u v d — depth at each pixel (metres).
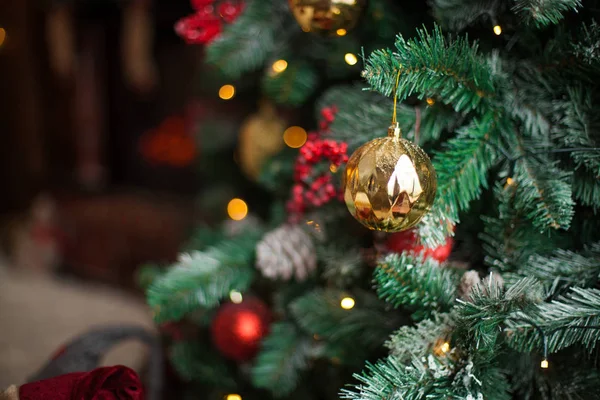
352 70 0.98
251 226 1.10
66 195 2.98
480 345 0.76
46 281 1.73
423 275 0.80
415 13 0.92
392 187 0.74
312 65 1.02
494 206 0.84
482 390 0.76
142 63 2.56
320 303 0.90
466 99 0.78
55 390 0.79
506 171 0.81
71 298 1.59
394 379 0.76
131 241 2.51
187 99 2.93
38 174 2.52
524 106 0.81
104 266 2.39
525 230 0.80
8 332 1.34
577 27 0.80
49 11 2.49
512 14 0.80
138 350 1.24
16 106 2.39
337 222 0.93
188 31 0.97
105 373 0.79
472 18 0.81
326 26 0.86
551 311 0.75
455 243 0.88
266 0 0.97
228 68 0.97
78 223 2.63
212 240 1.14
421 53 0.75
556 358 0.80
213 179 1.32
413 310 0.83
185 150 3.06
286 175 1.05
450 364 0.77
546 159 0.80
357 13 0.86
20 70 2.37
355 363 0.88
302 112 1.11
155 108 3.10
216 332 1.00
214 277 0.94
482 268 0.85
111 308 1.57
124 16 2.65
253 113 1.21
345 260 0.90
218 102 1.41
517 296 0.75
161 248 2.47
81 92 3.02
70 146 3.08
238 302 1.00
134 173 3.23
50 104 2.95
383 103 0.89
